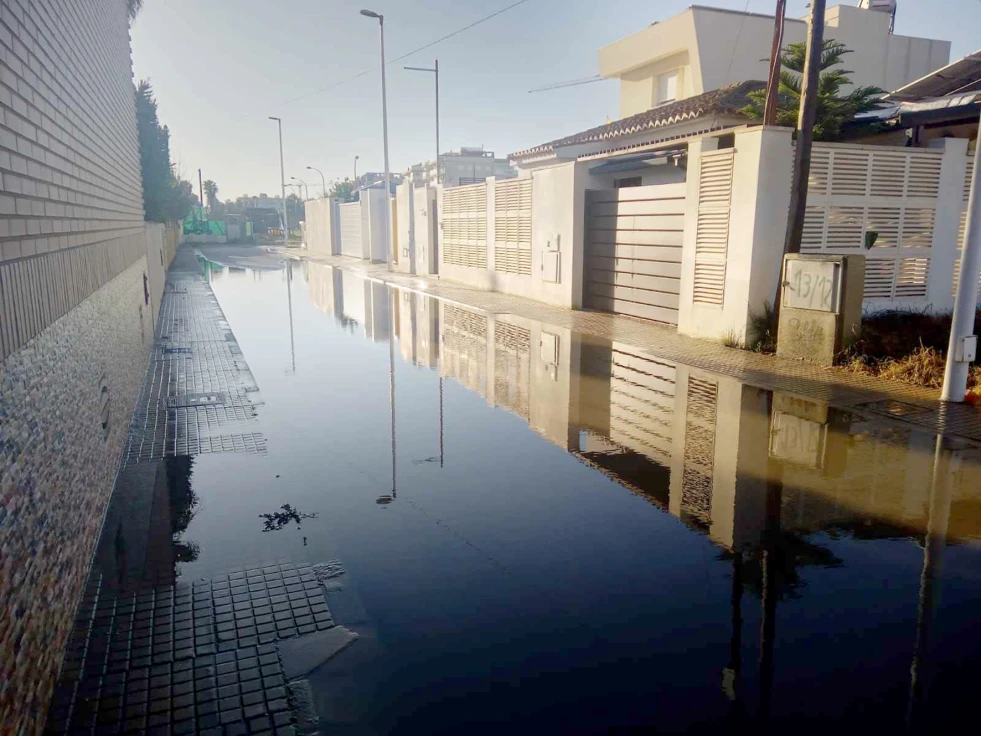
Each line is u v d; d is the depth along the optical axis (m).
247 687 3.16
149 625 3.66
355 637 3.54
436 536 4.73
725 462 6.11
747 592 3.96
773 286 10.89
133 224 10.12
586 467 6.08
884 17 21.98
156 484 5.71
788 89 13.24
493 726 2.89
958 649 3.40
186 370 10.09
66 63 4.43
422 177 69.25
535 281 18.09
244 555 4.46
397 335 13.39
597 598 3.91
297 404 8.29
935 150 11.23
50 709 3.00
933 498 5.26
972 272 7.45
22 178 3.12
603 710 2.98
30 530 2.84
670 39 20.58
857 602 3.84
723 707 2.98
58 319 3.74
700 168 11.63
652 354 10.96
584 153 20.27
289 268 32.34
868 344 9.70
